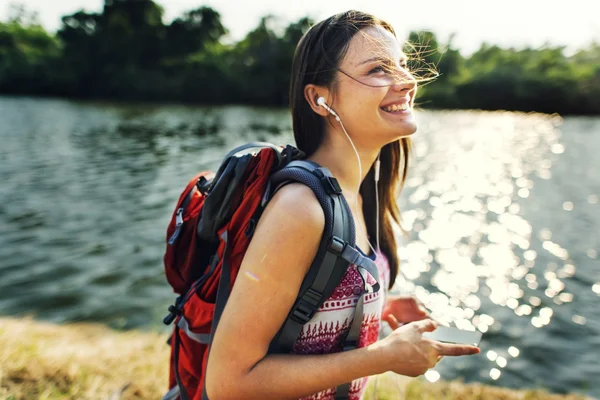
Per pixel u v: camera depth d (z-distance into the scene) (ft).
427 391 12.80
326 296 3.99
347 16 4.50
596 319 24.73
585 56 276.41
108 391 10.49
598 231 41.19
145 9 219.41
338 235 3.91
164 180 54.29
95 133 93.61
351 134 4.50
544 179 64.34
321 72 4.44
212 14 226.38
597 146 98.12
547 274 31.22
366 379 4.78
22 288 24.30
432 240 37.96
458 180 62.75
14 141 77.61
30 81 200.13
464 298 27.43
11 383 10.12
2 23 260.42
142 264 28.32
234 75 207.21
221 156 72.69
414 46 4.98
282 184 4.00
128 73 202.69
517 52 270.46
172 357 5.16
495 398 13.42
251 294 3.82
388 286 5.59
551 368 19.74
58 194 45.39
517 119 168.76
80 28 215.10
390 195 5.62
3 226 34.83
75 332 17.94
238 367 3.83
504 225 42.78
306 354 4.09
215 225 4.28
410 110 4.50
